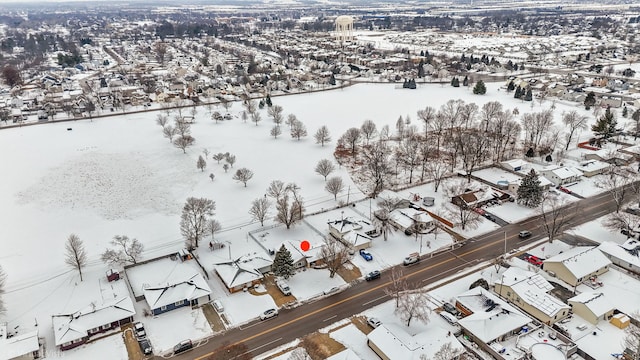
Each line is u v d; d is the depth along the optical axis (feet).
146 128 584.40
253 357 213.87
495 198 371.35
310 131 569.23
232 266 274.77
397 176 425.28
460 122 575.79
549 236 306.96
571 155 467.52
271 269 279.69
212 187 409.90
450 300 252.21
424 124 591.37
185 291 252.83
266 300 256.52
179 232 335.26
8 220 353.72
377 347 211.20
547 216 347.36
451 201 368.68
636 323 226.79
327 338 226.17
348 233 310.65
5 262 299.79
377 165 400.26
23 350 212.23
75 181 420.36
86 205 377.91
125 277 278.67
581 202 367.04
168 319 241.35
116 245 316.60
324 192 396.57
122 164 458.91
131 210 370.12
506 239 315.17
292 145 519.19
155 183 417.28
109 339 228.22
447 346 205.05
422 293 248.93
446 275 276.82
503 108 653.30
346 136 499.92
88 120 625.41
